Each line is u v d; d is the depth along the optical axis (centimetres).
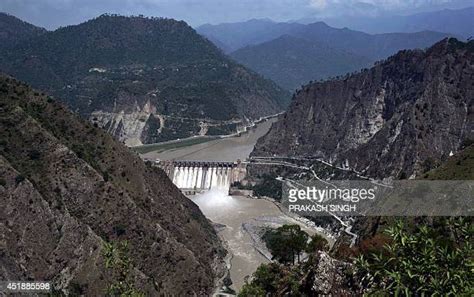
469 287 2080
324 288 4650
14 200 11625
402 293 2214
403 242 2255
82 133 15162
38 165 12962
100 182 13700
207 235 16988
